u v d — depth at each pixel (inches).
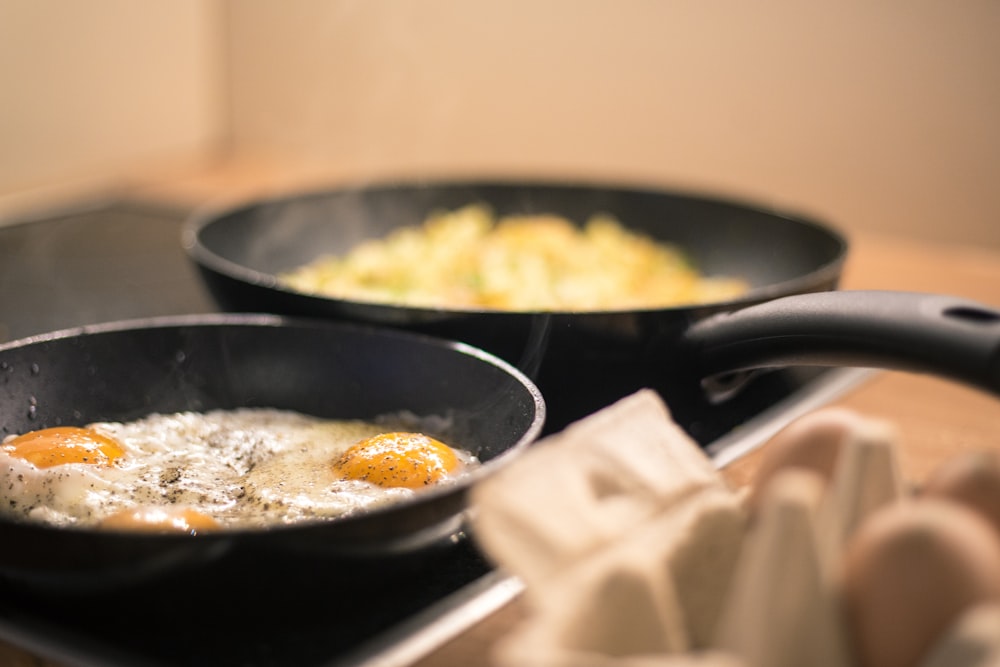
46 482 25.7
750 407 32.3
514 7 73.1
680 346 29.2
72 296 41.8
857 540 19.9
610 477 21.5
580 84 72.6
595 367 30.0
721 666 18.8
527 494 20.7
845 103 65.9
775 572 19.4
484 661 23.6
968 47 61.9
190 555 22.2
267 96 81.0
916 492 22.8
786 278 41.4
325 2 77.1
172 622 23.4
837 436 21.9
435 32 75.7
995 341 22.8
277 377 29.9
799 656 19.3
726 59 68.4
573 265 42.8
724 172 70.2
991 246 63.9
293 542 22.4
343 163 80.4
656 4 69.2
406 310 30.4
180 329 29.9
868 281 50.3
